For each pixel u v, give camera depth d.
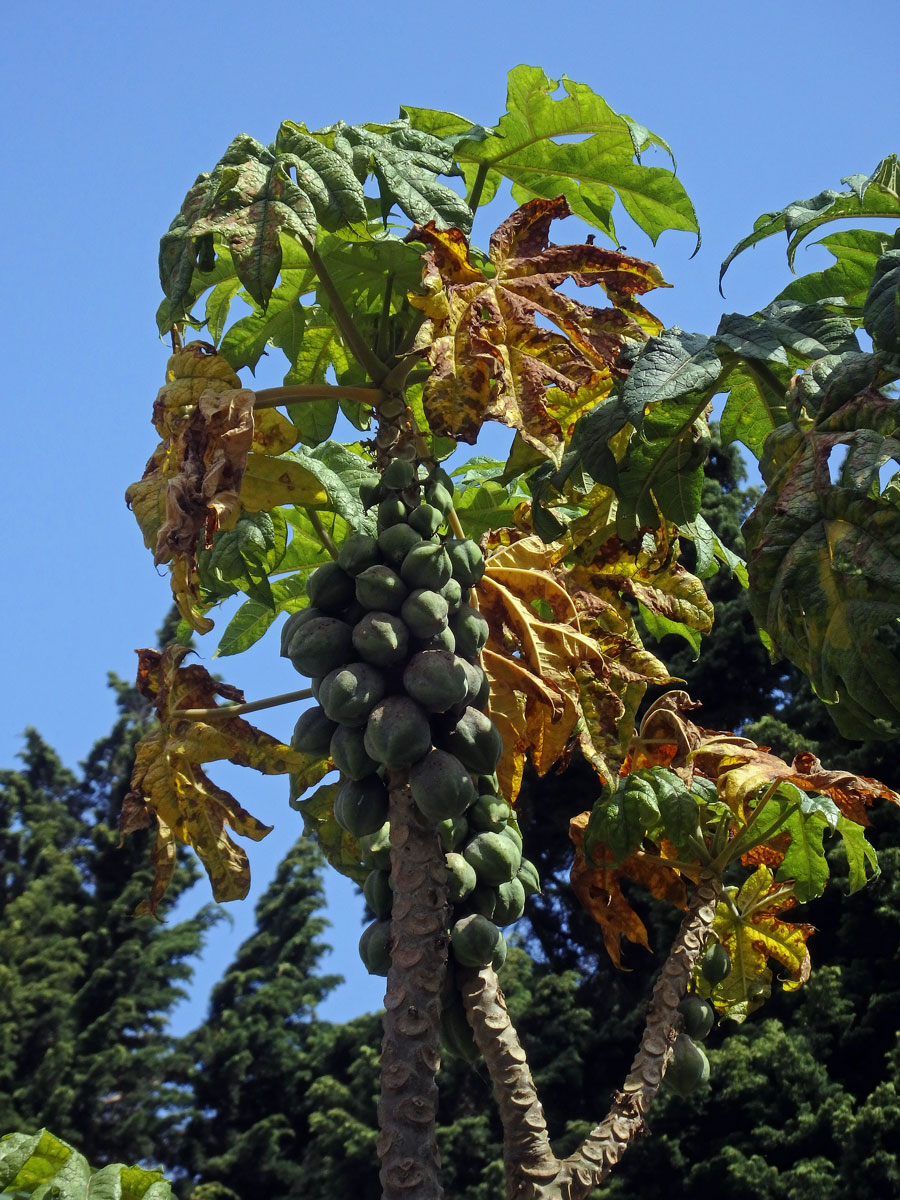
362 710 2.66
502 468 4.41
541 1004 12.56
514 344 2.99
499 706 3.13
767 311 3.27
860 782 3.23
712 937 3.45
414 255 3.49
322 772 3.73
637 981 13.05
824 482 2.71
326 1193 13.82
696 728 3.51
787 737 11.70
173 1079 17.50
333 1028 17.84
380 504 2.96
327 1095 14.91
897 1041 9.90
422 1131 2.42
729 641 13.00
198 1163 16.30
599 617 3.60
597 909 3.49
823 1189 9.55
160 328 3.31
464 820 2.92
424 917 2.58
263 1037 17.00
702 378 3.00
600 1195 10.55
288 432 3.12
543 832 13.42
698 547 3.75
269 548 3.46
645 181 3.96
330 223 3.10
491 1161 12.01
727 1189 9.91
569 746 3.24
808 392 2.90
